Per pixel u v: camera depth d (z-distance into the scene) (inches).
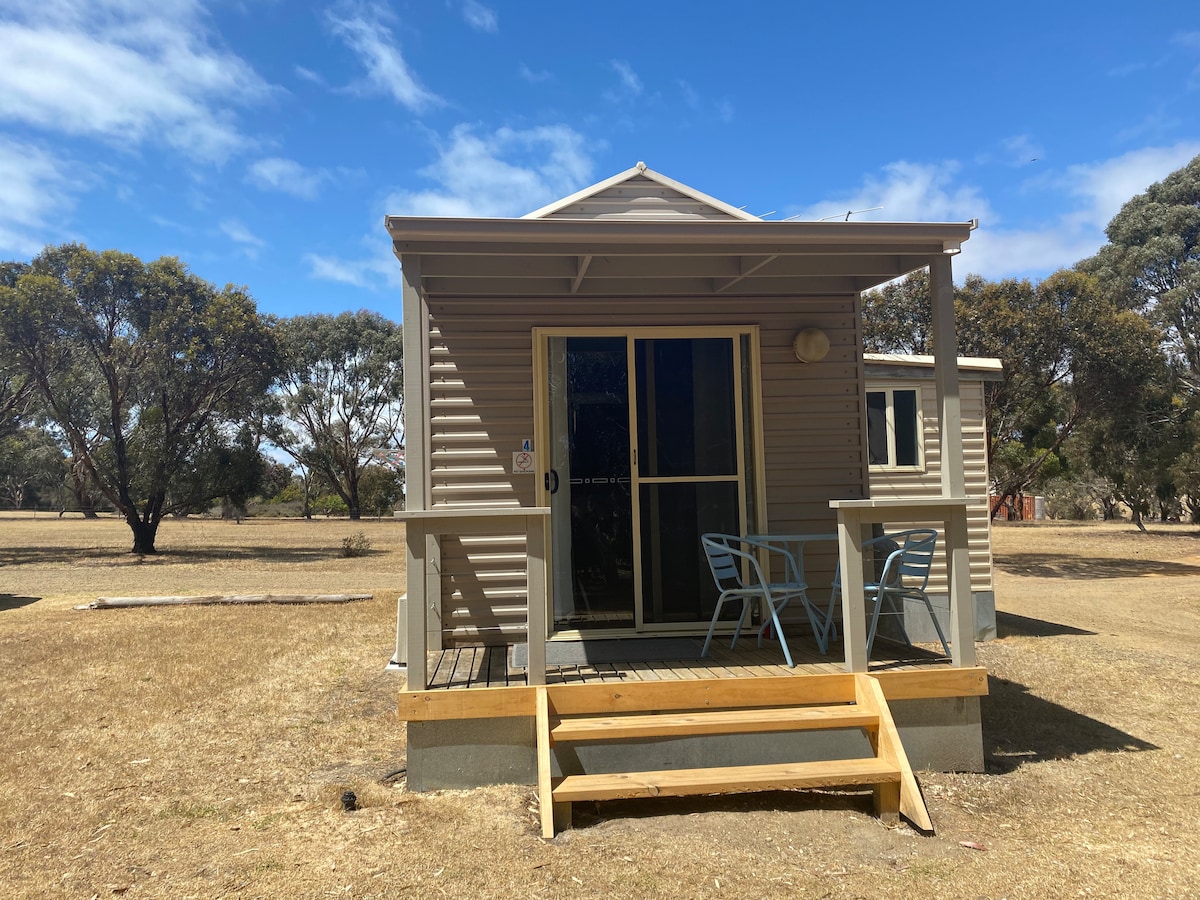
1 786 165.3
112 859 132.1
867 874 125.6
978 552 328.2
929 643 311.9
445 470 215.8
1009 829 143.5
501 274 198.8
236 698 235.9
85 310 729.6
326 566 661.9
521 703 159.5
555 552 216.7
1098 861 130.3
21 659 285.6
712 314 226.7
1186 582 529.7
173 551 810.2
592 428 221.1
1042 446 959.6
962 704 170.4
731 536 210.5
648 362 223.8
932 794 157.9
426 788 159.0
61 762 180.1
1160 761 180.7
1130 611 412.2
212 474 785.6
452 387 217.6
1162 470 887.1
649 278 222.2
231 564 678.5
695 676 170.4
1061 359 682.2
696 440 223.8
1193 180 957.8
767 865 128.7
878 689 161.5
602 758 156.0
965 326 695.1
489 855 131.5
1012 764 177.9
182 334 762.8
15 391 788.0
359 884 122.5
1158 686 251.1
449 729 159.8
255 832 142.3
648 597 218.4
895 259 202.5
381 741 197.0
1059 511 1305.4
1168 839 139.3
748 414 226.8
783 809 152.8
